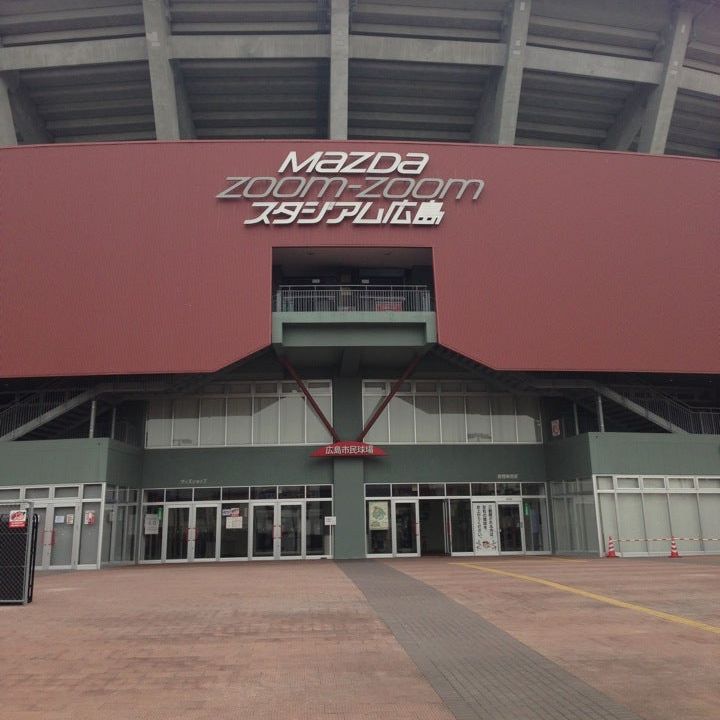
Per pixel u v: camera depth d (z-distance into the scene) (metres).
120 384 26.28
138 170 26.30
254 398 28.88
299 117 34.75
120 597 14.10
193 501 27.81
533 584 15.06
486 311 25.97
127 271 25.47
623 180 27.89
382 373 29.30
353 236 26.03
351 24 31.59
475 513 28.52
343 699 6.54
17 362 24.62
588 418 30.23
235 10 30.69
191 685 7.07
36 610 12.27
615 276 26.91
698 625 9.95
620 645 8.70
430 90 33.66
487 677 7.27
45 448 24.42
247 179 26.27
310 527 27.66
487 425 29.48
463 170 27.05
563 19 32.50
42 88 32.88
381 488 28.23
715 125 37.50
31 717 6.08
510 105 31.58
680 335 26.80
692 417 28.23
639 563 21.33
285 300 27.47
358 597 13.47
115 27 31.39
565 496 27.77
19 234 25.56
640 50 34.00
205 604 12.80
